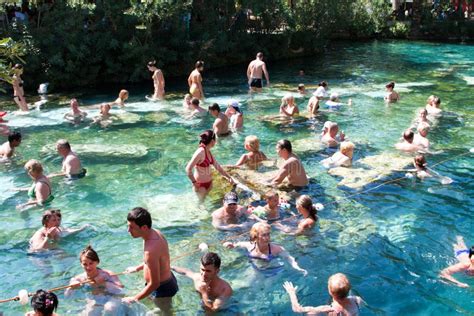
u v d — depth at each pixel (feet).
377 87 69.21
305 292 21.94
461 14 132.36
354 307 20.39
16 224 28.48
